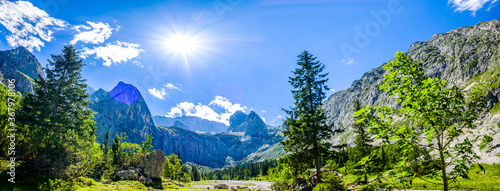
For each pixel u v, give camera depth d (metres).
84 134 33.25
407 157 6.39
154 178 44.91
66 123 30.64
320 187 16.11
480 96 5.71
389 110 6.71
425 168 6.08
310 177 26.77
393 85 6.76
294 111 26.88
